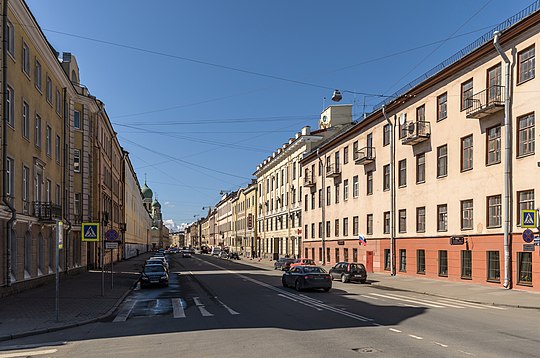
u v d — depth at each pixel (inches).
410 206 1299.2
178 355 361.4
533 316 587.5
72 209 1375.5
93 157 1635.1
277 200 2792.8
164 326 518.9
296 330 469.7
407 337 424.2
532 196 879.1
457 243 1084.5
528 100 888.3
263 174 3176.7
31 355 381.4
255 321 540.1
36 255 998.4
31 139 978.1
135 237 3444.9
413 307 672.4
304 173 2268.7
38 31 986.1
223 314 609.6
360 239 1517.0
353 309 647.8
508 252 921.5
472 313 611.2
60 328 515.5
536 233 854.5
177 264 2326.5
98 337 459.8
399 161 1366.9
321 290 978.7
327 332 454.9
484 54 1007.0
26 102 941.8
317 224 2071.9
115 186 2324.1
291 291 959.0
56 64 1168.8
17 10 866.8
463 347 378.0
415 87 1259.2
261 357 347.9
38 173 1033.5
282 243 2669.8
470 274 1055.0
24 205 926.4
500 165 959.6
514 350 366.0
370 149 1546.5
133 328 513.7
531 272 876.0
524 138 905.5
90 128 1603.1
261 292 936.9
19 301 745.0
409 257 1299.2
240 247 3988.7
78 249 1465.3
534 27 876.6
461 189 1083.3
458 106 1099.9
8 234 812.6
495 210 979.3
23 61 924.0
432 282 1106.1
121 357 362.0
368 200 1562.5
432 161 1201.4
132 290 1017.5
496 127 982.4
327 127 2399.1
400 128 1358.3
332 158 1909.4
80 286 1019.3
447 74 1133.1
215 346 392.8
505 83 940.0
